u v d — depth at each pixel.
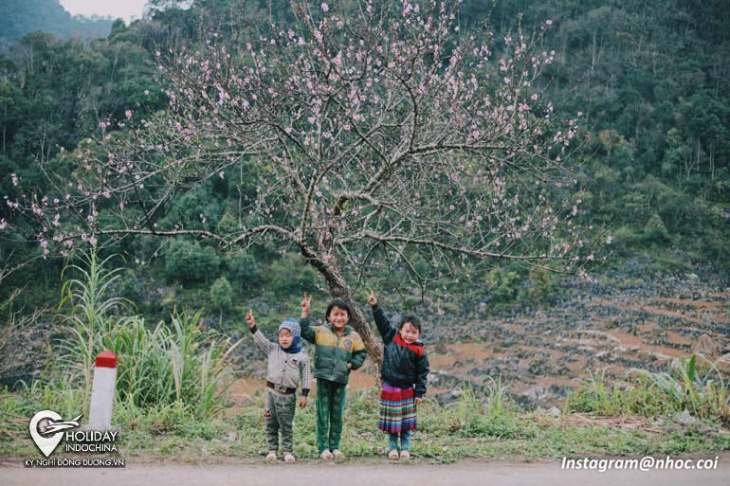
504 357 34.03
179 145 8.27
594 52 89.19
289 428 5.00
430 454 5.32
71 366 7.51
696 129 79.69
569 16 97.00
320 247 7.80
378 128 7.95
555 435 6.35
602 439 6.26
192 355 7.68
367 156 9.19
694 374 8.45
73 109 56.28
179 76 7.50
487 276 45.78
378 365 8.14
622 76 88.38
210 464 4.70
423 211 8.43
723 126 80.88
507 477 4.60
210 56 7.84
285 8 22.72
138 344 7.45
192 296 45.53
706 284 54.81
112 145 8.73
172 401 7.17
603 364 31.66
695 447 6.08
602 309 45.66
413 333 5.20
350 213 7.76
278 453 5.21
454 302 45.41
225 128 7.57
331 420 5.21
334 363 5.14
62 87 58.19
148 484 3.95
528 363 32.47
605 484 4.50
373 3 7.54
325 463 4.89
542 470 4.93
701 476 4.91
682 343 36.34
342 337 5.23
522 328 41.12
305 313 5.22
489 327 40.78
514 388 26.61
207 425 6.17
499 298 47.09
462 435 6.34
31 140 52.12
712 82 91.00
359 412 7.80
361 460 5.07
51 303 39.16
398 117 8.80
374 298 5.39
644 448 5.94
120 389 7.00
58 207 7.76
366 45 7.09
